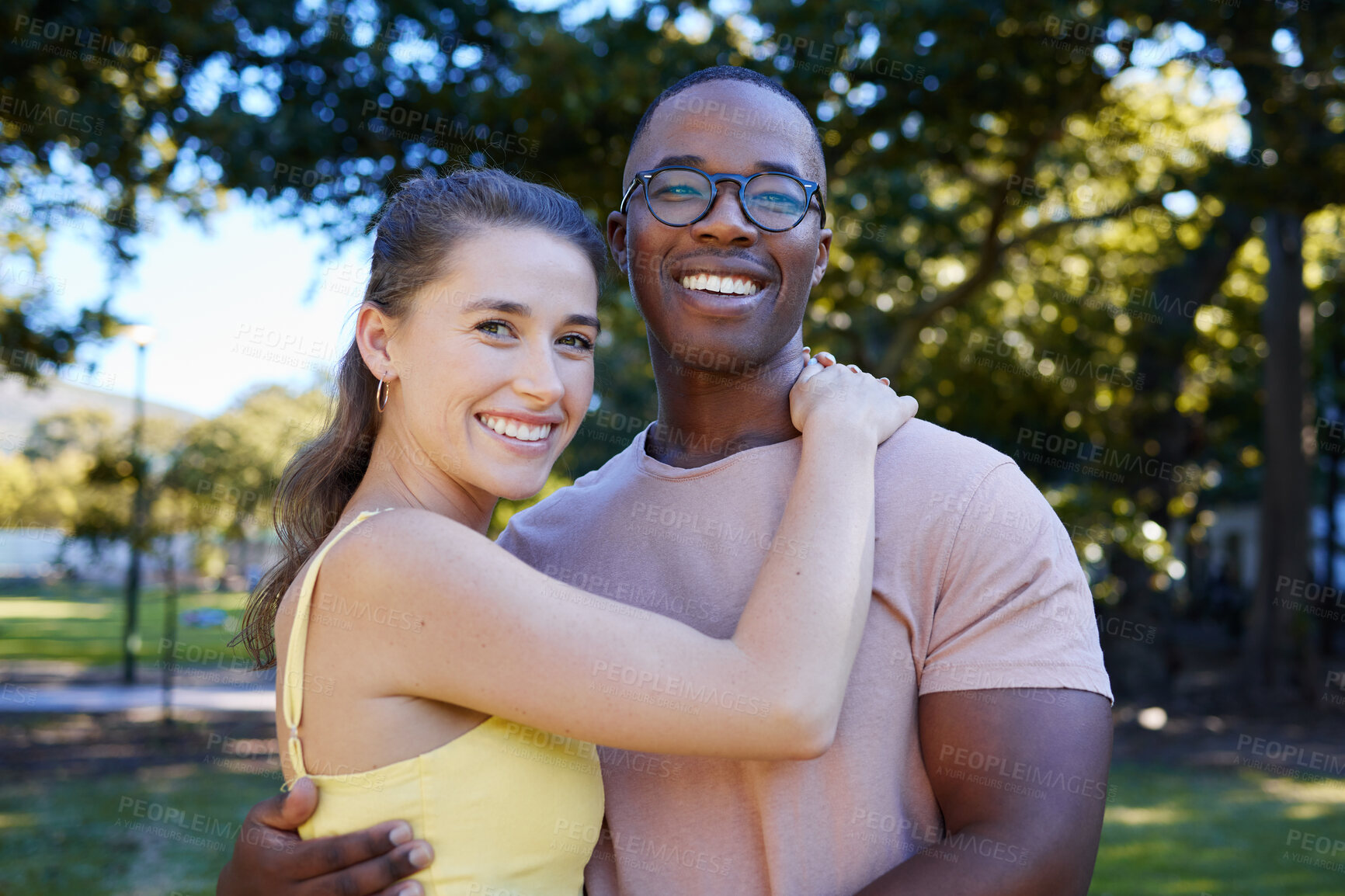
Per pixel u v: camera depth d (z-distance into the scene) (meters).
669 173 1.63
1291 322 13.84
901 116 8.75
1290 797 8.69
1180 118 11.84
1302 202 9.49
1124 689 13.97
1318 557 23.84
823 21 7.80
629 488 1.74
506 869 1.42
